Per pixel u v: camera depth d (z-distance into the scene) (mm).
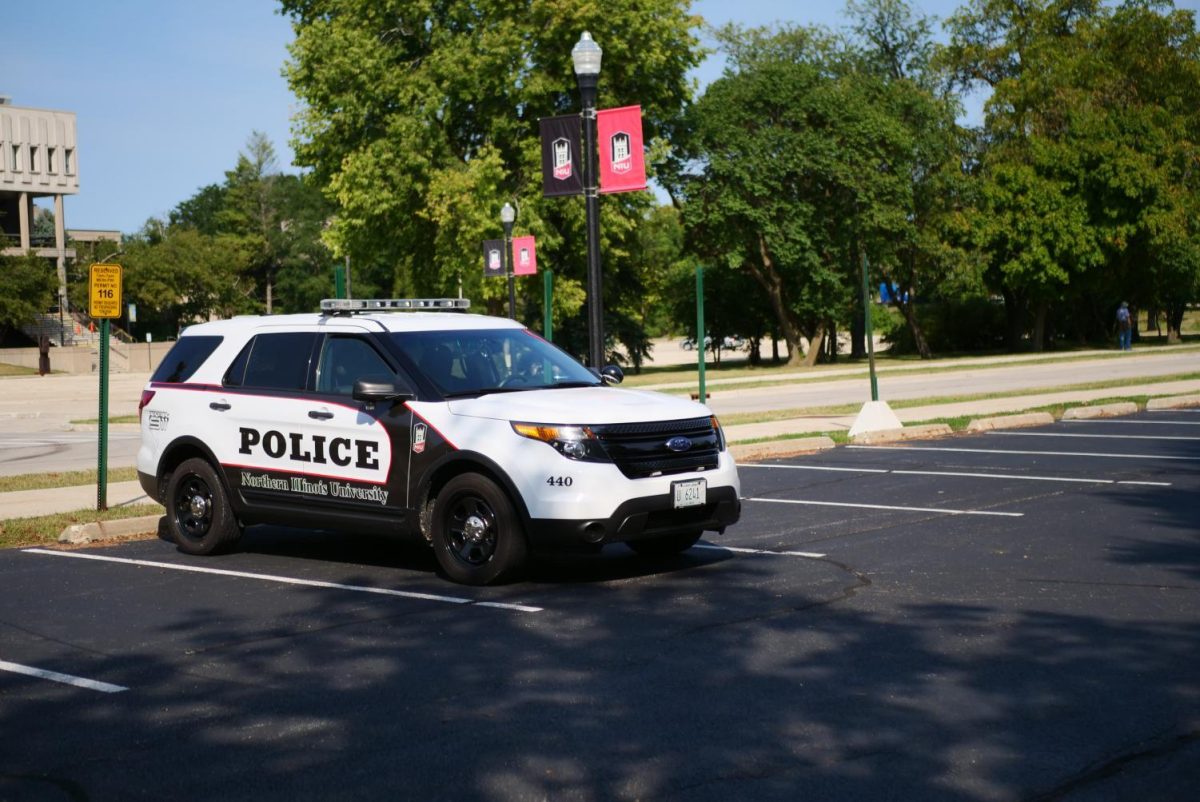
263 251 109750
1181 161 56281
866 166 49438
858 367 48125
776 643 6863
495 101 40531
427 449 8883
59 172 74750
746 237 51125
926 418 20047
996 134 57781
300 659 6816
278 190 111562
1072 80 56781
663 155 43406
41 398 39688
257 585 9000
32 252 68375
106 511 12234
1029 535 10117
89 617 8039
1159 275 58688
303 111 40812
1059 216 53844
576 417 8398
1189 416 20938
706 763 4930
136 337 92688
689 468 8672
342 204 40469
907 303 57719
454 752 5148
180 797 4711
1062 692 5781
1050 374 36281
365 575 9297
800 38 53875
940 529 10539
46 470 17203
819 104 49625
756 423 20688
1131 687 5836
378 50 39344
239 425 10078
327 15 42062
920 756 4945
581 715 5621
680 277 62125
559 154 15148
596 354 14258
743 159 49219
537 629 7371
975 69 60438
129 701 6062
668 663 6496
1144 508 11344
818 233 50594
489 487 8539
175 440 10516
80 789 4824
